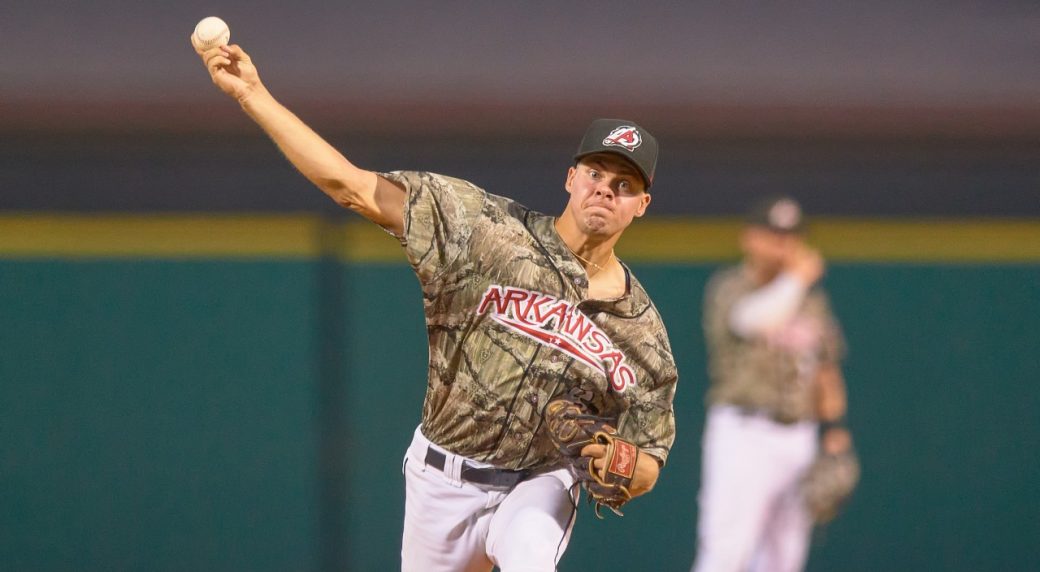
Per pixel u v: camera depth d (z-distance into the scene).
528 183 22.64
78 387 21.89
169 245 22.14
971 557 21.84
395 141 22.66
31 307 21.97
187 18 23.03
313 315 22.14
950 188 22.39
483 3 23.44
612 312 11.59
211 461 21.97
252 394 22.06
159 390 21.98
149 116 22.23
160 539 21.86
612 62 22.94
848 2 23.53
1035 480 21.92
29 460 21.83
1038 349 22.03
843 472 21.31
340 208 22.23
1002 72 22.80
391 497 22.09
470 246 11.06
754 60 22.92
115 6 23.00
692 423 21.86
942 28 23.23
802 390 20.95
